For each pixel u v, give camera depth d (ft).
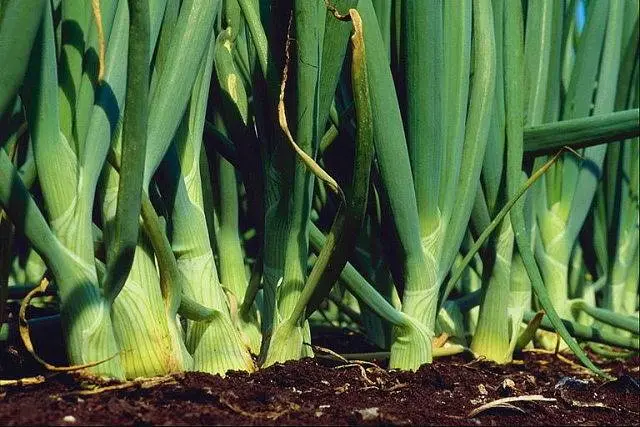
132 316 2.84
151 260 2.89
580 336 3.90
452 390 3.10
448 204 3.26
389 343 3.71
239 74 3.41
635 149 4.45
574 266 4.51
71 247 2.73
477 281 4.22
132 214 2.69
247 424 2.59
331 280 3.00
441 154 3.22
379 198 3.36
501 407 2.88
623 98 4.26
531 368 3.66
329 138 3.33
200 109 3.07
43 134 2.71
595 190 4.16
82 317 2.74
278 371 2.99
